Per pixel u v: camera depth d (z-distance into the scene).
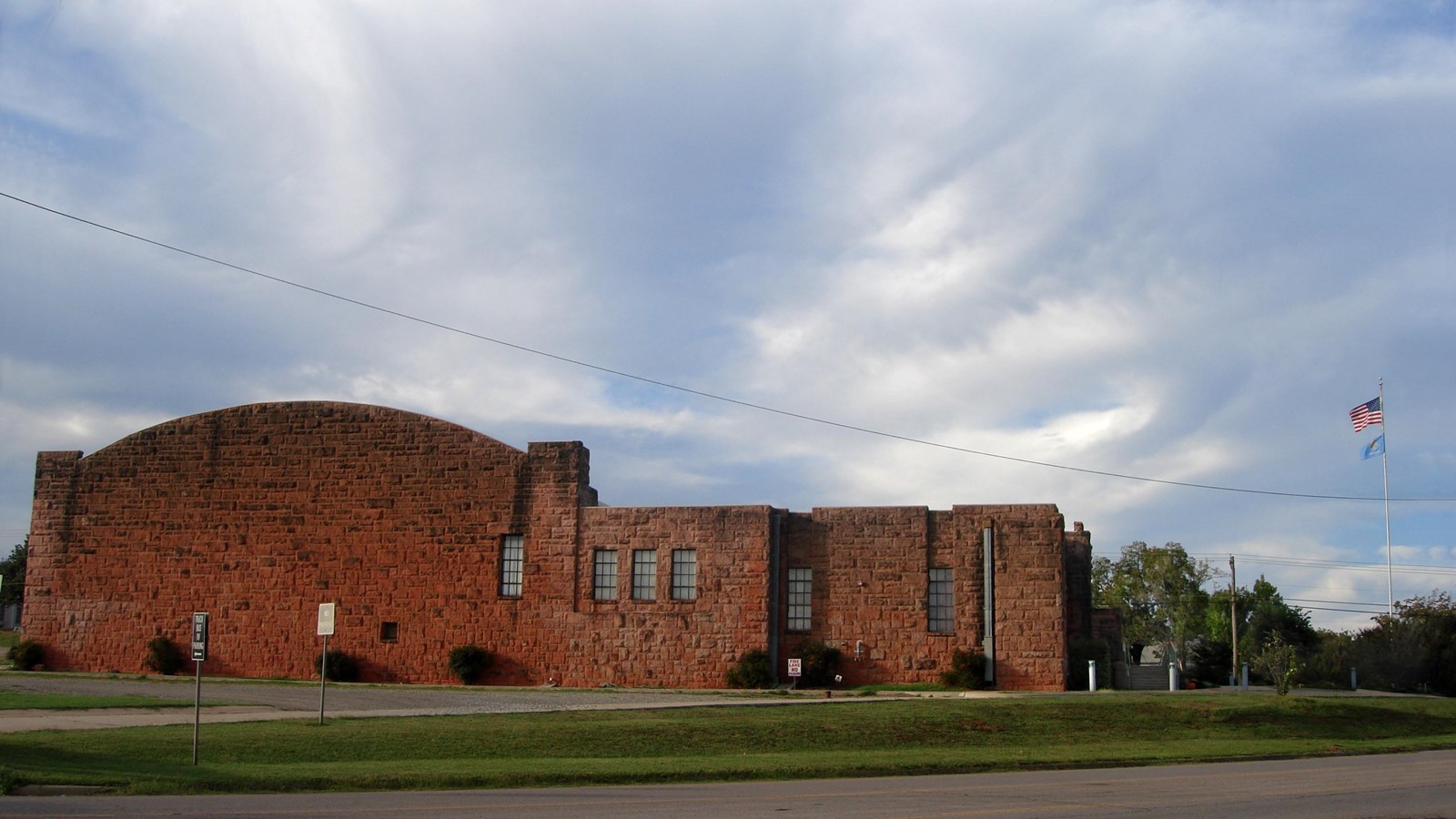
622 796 18.83
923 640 42.44
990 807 17.42
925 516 43.25
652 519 44.91
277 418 48.53
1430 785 21.14
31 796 18.03
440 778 20.53
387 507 47.03
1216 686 51.22
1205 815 16.80
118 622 48.28
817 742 28.02
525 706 33.84
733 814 16.47
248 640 47.12
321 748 24.48
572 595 44.97
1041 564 41.84
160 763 22.19
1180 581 88.94
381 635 46.22
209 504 48.41
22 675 45.19
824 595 43.59
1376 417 63.72
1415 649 58.19
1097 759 25.30
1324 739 32.00
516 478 46.25
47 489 49.88
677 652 43.78
